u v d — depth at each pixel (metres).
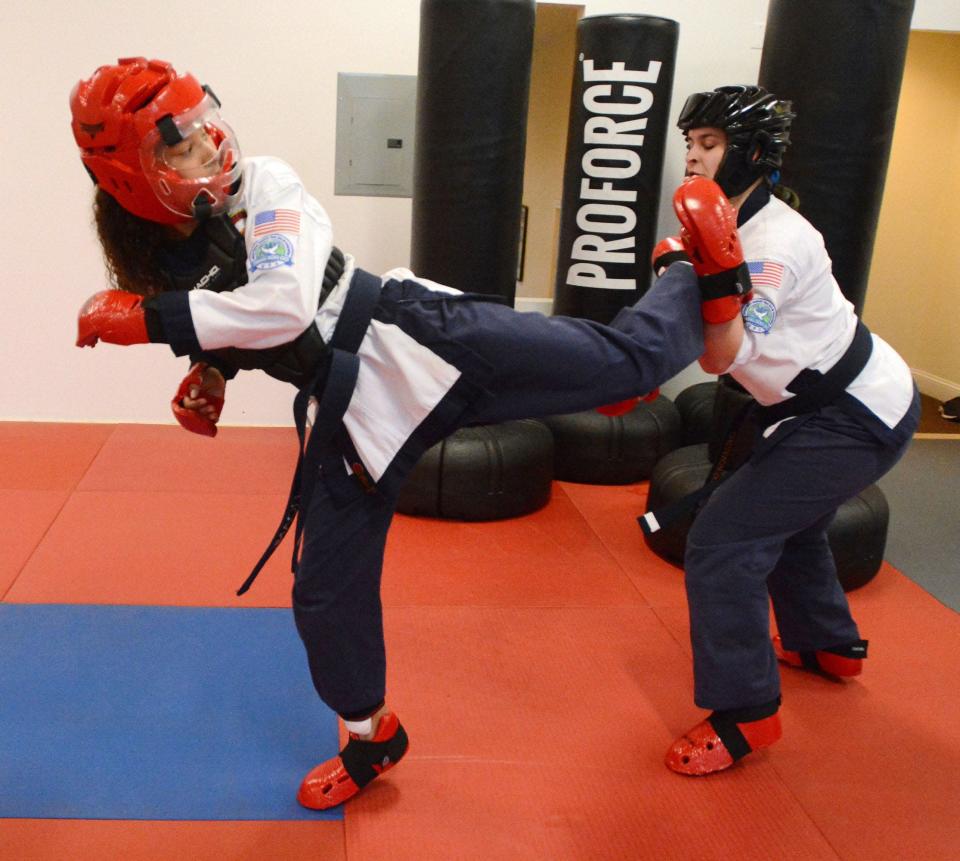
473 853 2.10
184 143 1.61
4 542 3.44
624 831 2.19
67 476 4.08
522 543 3.68
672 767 2.39
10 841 2.04
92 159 1.62
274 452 4.53
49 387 4.70
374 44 4.45
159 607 3.05
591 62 4.01
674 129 4.69
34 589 3.12
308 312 1.70
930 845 2.17
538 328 1.84
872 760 2.48
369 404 1.89
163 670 2.72
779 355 2.23
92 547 3.45
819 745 2.54
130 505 3.83
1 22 4.22
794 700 2.75
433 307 1.87
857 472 2.33
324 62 4.45
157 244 1.77
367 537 2.00
